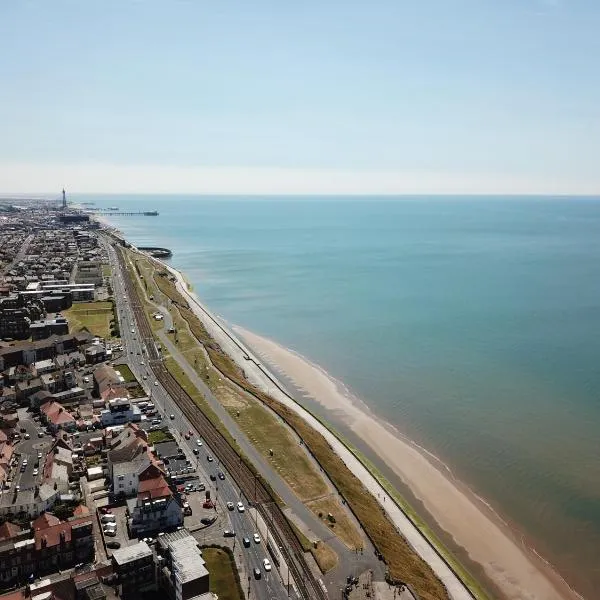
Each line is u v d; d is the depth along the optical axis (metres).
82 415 186.38
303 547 125.69
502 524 145.25
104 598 101.56
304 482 153.75
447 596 117.56
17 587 110.88
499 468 169.88
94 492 144.38
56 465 149.75
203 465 158.62
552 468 169.00
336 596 111.62
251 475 154.50
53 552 116.19
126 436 162.50
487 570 129.38
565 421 198.00
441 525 144.88
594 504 152.25
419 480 164.75
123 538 126.38
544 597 122.00
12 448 162.75
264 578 115.50
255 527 132.12
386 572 118.94
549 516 148.12
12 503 132.25
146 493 130.88
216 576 115.00
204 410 196.00
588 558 133.50
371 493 155.12
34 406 195.12
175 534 123.44
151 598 110.00
